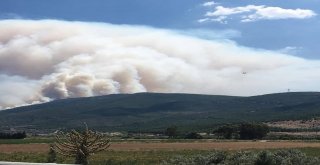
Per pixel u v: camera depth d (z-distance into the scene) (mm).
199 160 22062
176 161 22938
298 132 184250
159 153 69875
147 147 94688
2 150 81875
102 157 56281
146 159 50438
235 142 118125
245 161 20781
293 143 107812
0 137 162000
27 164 9078
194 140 141125
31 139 149000
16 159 51625
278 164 20484
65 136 26125
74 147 25812
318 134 170000
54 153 38281
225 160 21875
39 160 49125
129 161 44906
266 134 150875
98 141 26172
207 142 120500
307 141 125188
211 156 22250
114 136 194500
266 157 20484
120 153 70875
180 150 79500
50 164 9148
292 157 21031
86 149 25844
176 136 181500
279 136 158375
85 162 25828
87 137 25953
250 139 149125
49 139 148500
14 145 106062
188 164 21938
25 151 77312
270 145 95750
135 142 127875
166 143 116750
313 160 21094
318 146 88688
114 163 41125
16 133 164125
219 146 94062
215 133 160125
